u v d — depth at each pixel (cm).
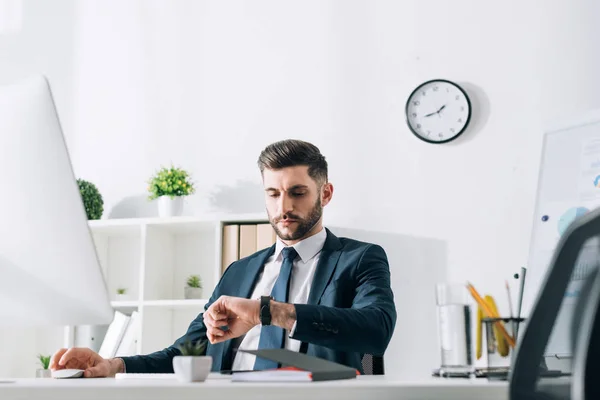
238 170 345
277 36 354
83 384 103
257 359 206
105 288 125
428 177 325
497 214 316
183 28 365
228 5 362
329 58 346
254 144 346
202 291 332
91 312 124
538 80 322
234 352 218
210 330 162
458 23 335
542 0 327
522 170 317
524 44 326
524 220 313
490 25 331
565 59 320
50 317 125
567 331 94
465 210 320
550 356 96
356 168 333
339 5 349
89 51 372
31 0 381
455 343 128
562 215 163
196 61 360
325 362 122
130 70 366
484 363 128
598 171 161
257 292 233
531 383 93
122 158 358
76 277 124
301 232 232
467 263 315
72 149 363
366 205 328
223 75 356
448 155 325
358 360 206
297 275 229
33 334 342
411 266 319
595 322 88
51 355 341
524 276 168
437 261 317
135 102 362
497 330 123
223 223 319
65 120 367
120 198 354
